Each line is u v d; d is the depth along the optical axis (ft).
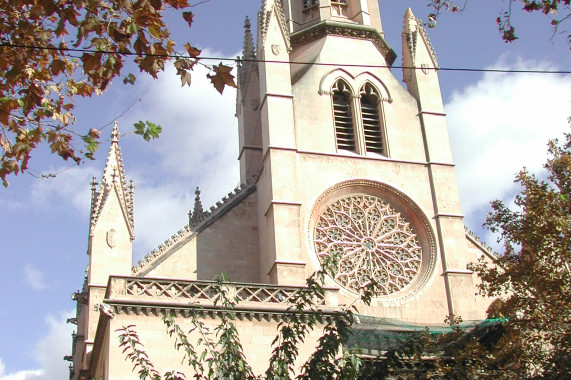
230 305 93.91
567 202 129.29
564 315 123.44
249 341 127.75
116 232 163.12
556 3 70.64
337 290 136.15
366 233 173.17
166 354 122.62
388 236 174.50
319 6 207.51
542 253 128.16
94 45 68.44
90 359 151.53
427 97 192.13
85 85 78.54
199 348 123.85
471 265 142.61
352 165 178.29
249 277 168.45
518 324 128.47
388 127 186.19
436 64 198.49
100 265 159.74
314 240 169.17
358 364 80.64
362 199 177.27
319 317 89.56
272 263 161.27
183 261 165.58
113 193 166.61
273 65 183.42
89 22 67.10
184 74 70.79
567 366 118.62
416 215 177.37
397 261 171.83
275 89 180.24
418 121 189.37
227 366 83.56
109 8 69.05
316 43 200.03
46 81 76.89
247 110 205.46
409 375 118.52
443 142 186.70
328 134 180.55
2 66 71.97
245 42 220.02
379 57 198.39
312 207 170.19
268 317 130.00
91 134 76.07
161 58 70.54
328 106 184.55
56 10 66.74
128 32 68.64
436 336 147.64
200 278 164.86
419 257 174.29
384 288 167.94
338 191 175.73
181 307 126.52
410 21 204.64
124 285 127.54
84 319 192.65
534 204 131.23
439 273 171.32
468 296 168.86
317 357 81.92
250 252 171.01
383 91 190.80
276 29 188.85
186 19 69.15
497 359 125.59
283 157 171.94
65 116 77.82
